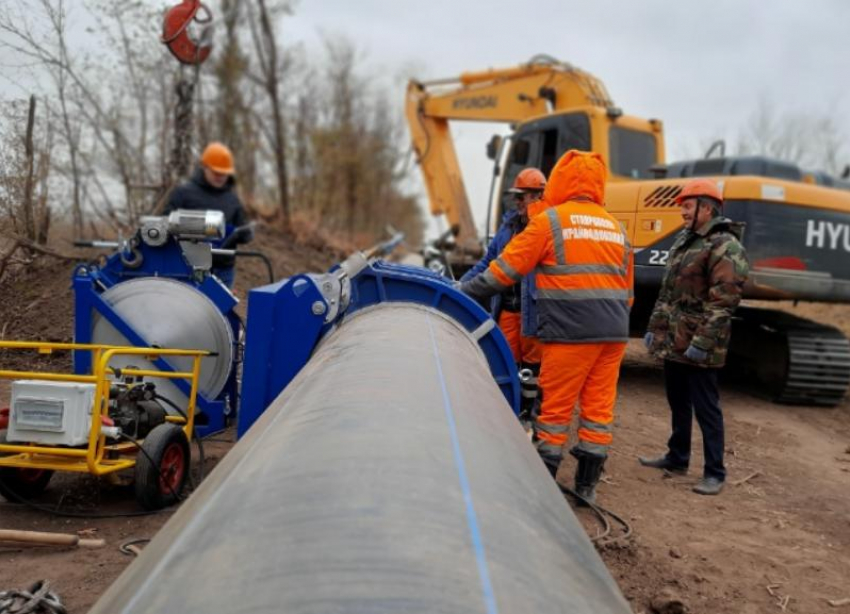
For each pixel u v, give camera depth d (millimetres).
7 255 7934
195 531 1450
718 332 5312
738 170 9336
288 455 1664
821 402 8539
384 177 38875
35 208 8703
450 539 1304
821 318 15344
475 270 6621
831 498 5520
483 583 1199
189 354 4637
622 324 4695
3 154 8117
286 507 1403
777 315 9047
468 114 13938
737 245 5387
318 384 2348
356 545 1248
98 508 4301
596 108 10031
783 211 7668
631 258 4953
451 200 14531
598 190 4773
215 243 6805
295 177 26328
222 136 18109
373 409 1897
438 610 1104
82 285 5035
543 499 1707
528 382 4977
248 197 17609
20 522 4047
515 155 11039
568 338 4578
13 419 3986
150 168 13109
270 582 1172
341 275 4094
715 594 3848
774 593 3906
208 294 5188
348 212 31969
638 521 4758
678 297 5598
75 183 10547
